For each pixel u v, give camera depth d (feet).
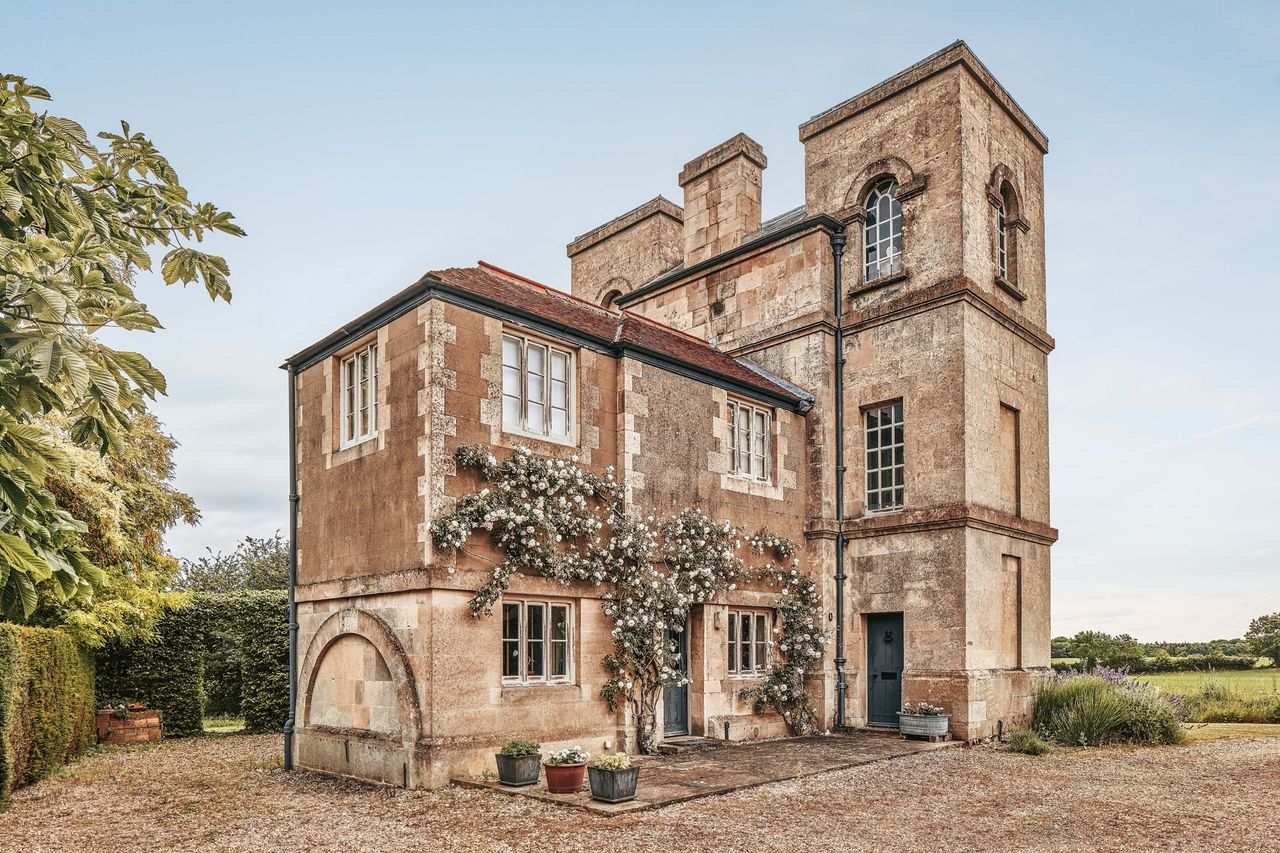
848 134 51.06
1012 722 44.47
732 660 42.19
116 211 19.01
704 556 39.47
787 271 50.62
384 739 31.32
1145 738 42.91
